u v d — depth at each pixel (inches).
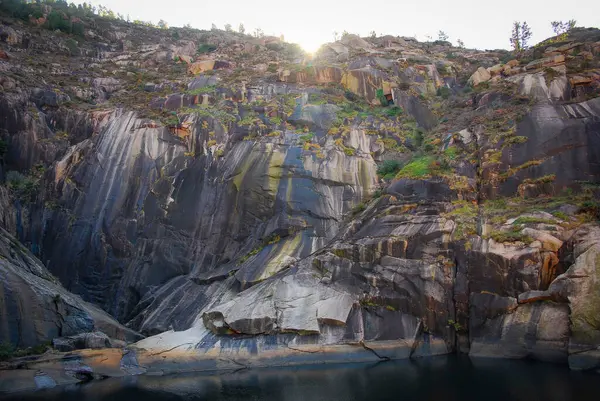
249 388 742.5
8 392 751.1
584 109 1111.6
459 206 1031.6
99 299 1193.4
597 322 764.0
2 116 1403.8
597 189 960.9
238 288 1059.3
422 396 658.2
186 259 1195.3
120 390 753.0
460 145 1208.2
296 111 1414.9
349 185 1237.7
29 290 885.2
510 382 697.6
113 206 1279.5
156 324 1054.4
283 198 1194.0
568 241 855.7
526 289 853.2
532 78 1339.8
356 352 903.7
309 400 663.1
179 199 1264.8
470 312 898.1
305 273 1005.8
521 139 1095.6
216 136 1347.2
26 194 1311.5
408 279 941.8
